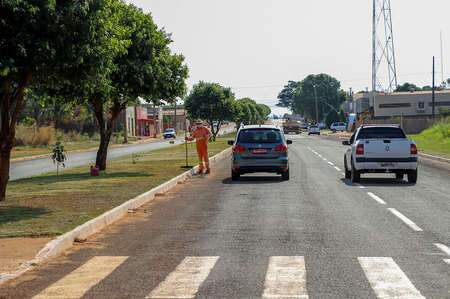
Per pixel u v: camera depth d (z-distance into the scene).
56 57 14.08
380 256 9.35
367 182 22.05
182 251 9.95
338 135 92.44
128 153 50.22
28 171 32.47
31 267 8.84
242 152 22.86
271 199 17.08
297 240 10.80
